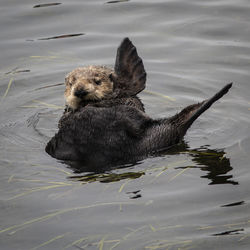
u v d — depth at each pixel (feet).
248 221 64.90
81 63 120.06
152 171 77.77
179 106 103.60
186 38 128.67
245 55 120.06
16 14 140.36
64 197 71.51
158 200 70.13
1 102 106.32
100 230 64.34
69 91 97.91
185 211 67.51
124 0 147.84
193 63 118.93
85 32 132.26
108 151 81.46
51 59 122.52
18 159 82.58
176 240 61.98
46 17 139.13
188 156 82.17
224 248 60.29
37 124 97.45
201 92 108.47
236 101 103.09
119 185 74.13
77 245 61.77
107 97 95.81
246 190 71.56
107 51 124.67
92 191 72.79
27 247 61.87
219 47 124.16
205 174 76.33
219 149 84.38
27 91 111.45
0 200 71.20
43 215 67.77
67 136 82.53
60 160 82.12
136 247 61.05
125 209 68.33
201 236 62.54
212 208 67.92
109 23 136.15
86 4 145.79
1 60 122.21
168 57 121.80
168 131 83.41
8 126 96.07
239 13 137.69
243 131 90.58
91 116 81.41
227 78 112.27
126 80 101.24
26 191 73.26
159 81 113.60
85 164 80.74
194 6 143.13
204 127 93.97
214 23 133.59
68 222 66.13
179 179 75.20
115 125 81.35
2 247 62.08
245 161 79.66
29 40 129.70
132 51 105.09
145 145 82.43
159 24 134.92
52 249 61.26
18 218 67.36
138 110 84.33
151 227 64.54
